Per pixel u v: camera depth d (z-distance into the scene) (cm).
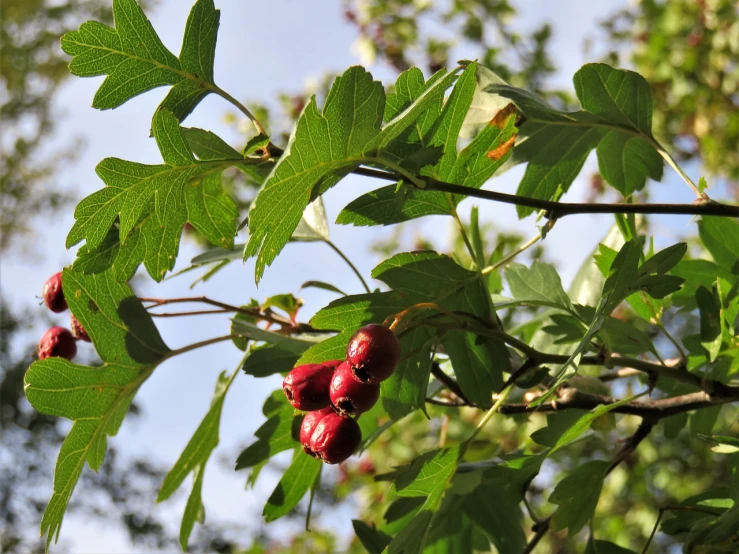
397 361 27
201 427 33
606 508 75
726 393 30
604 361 30
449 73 26
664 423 34
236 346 33
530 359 29
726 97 87
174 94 29
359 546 78
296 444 33
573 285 37
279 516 32
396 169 28
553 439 31
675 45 89
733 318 31
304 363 28
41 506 164
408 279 29
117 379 31
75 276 31
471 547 35
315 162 26
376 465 70
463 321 29
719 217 34
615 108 34
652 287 29
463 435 50
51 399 30
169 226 29
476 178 29
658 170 34
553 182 34
